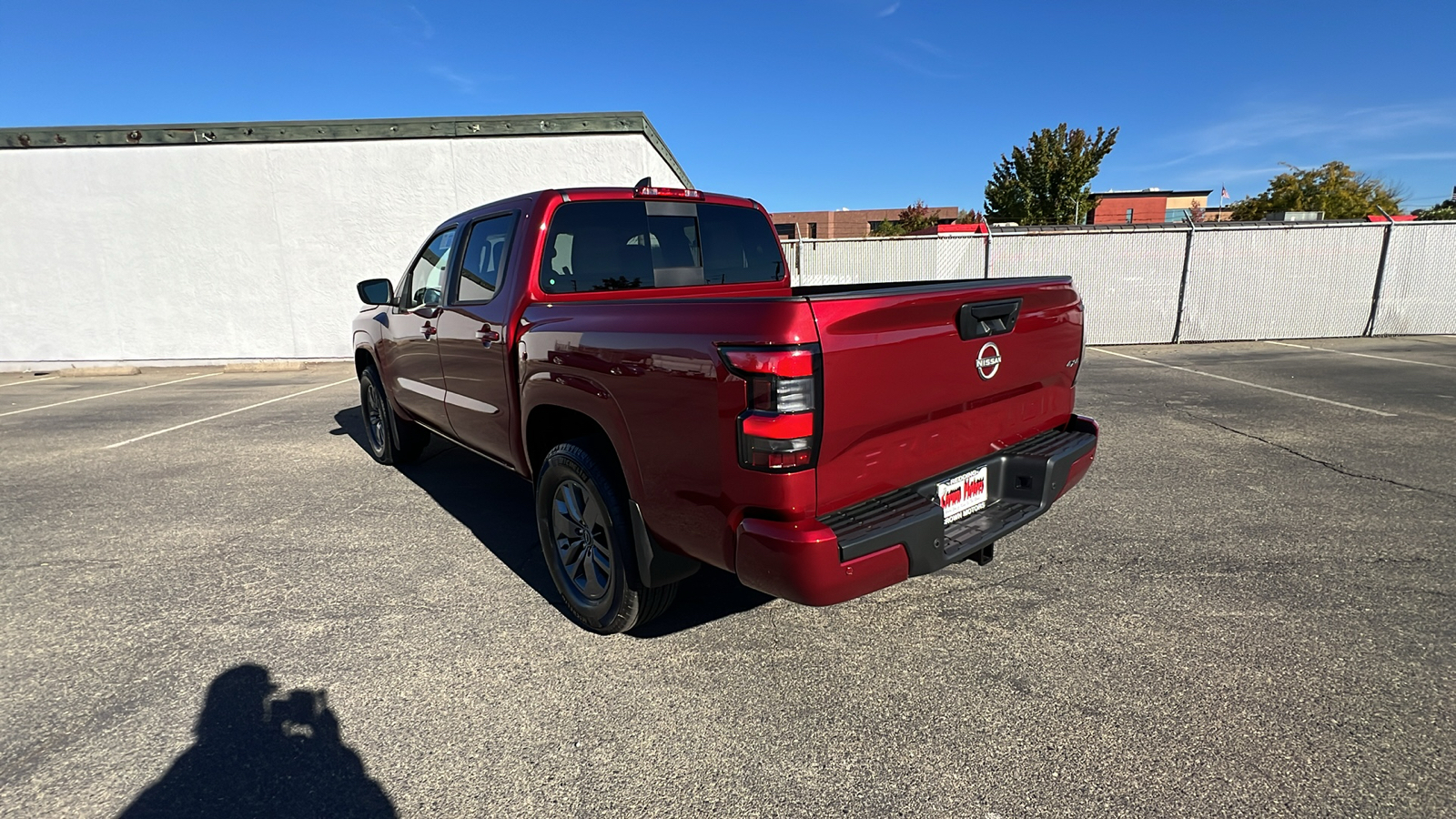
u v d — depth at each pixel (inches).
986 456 115.0
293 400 363.3
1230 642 113.0
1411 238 534.6
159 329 509.7
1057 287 124.0
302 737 93.7
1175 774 83.4
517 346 130.0
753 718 96.6
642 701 101.0
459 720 97.1
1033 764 85.9
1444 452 223.6
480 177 479.8
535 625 124.0
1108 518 170.6
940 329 99.3
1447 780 81.7
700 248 157.9
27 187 491.2
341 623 125.1
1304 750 87.3
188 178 488.7
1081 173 1280.8
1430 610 122.5
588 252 138.7
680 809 79.9
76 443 271.9
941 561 96.3
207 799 82.5
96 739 93.7
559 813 79.7
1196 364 431.2
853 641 116.7
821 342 83.2
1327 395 322.7
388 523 177.3
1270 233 539.5
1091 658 109.5
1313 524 164.1
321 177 485.4
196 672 109.9
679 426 93.4
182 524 177.6
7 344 510.3
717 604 131.1
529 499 195.9
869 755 88.4
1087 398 325.4
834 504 90.2
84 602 134.8
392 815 79.6
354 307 503.8
